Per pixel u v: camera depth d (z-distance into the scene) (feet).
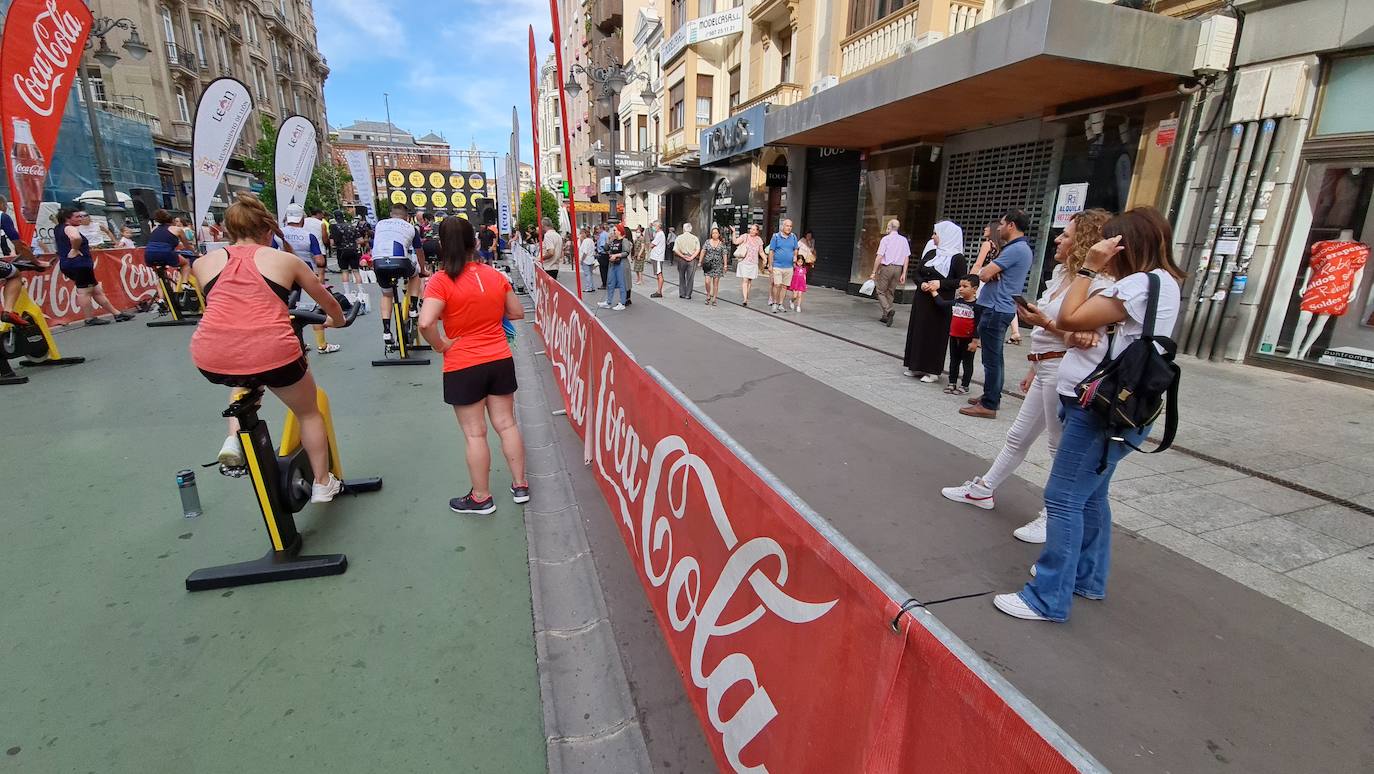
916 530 10.66
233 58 124.57
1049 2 19.66
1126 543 10.21
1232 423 15.89
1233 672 7.36
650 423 7.95
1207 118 22.34
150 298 35.24
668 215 86.48
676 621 6.85
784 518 4.48
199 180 27.76
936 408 17.38
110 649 7.55
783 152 52.70
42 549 9.72
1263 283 21.40
